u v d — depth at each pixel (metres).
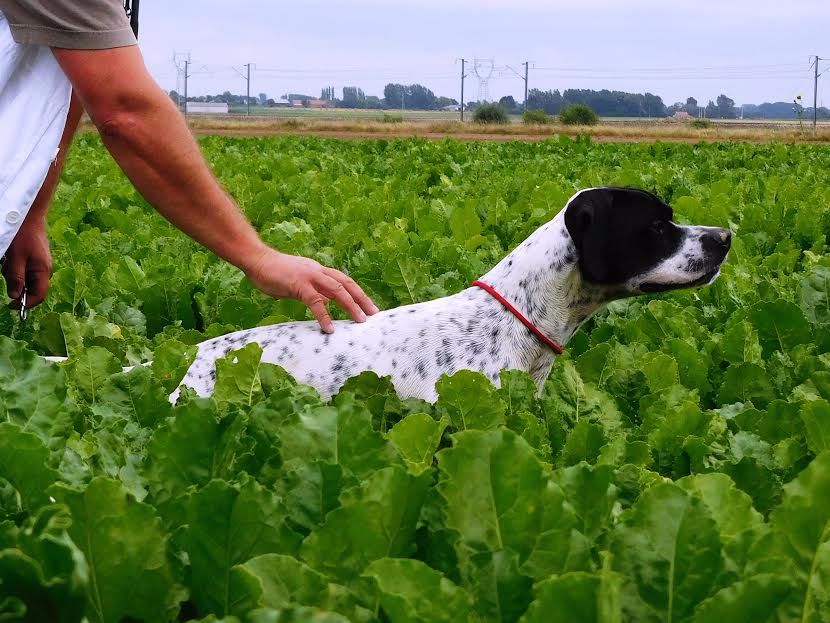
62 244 7.55
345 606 1.63
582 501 1.98
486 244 8.08
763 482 2.70
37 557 1.51
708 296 6.46
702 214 9.55
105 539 1.71
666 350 4.54
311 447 2.13
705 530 1.70
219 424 2.12
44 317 4.62
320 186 11.94
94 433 2.70
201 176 3.77
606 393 3.67
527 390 3.60
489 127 47.59
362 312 4.43
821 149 25.88
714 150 24.59
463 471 1.81
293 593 1.63
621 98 176.38
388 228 8.43
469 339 4.37
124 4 3.76
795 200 11.56
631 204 4.51
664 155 22.92
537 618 1.50
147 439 2.80
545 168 16.89
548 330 4.49
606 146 25.30
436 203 9.80
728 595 1.54
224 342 4.42
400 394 4.23
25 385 2.37
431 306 4.48
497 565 1.67
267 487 2.12
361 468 2.13
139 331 5.48
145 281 6.13
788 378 4.30
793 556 1.83
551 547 1.79
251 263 4.06
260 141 27.38
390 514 1.77
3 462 1.99
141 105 3.49
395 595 1.46
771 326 4.91
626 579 1.69
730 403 4.31
